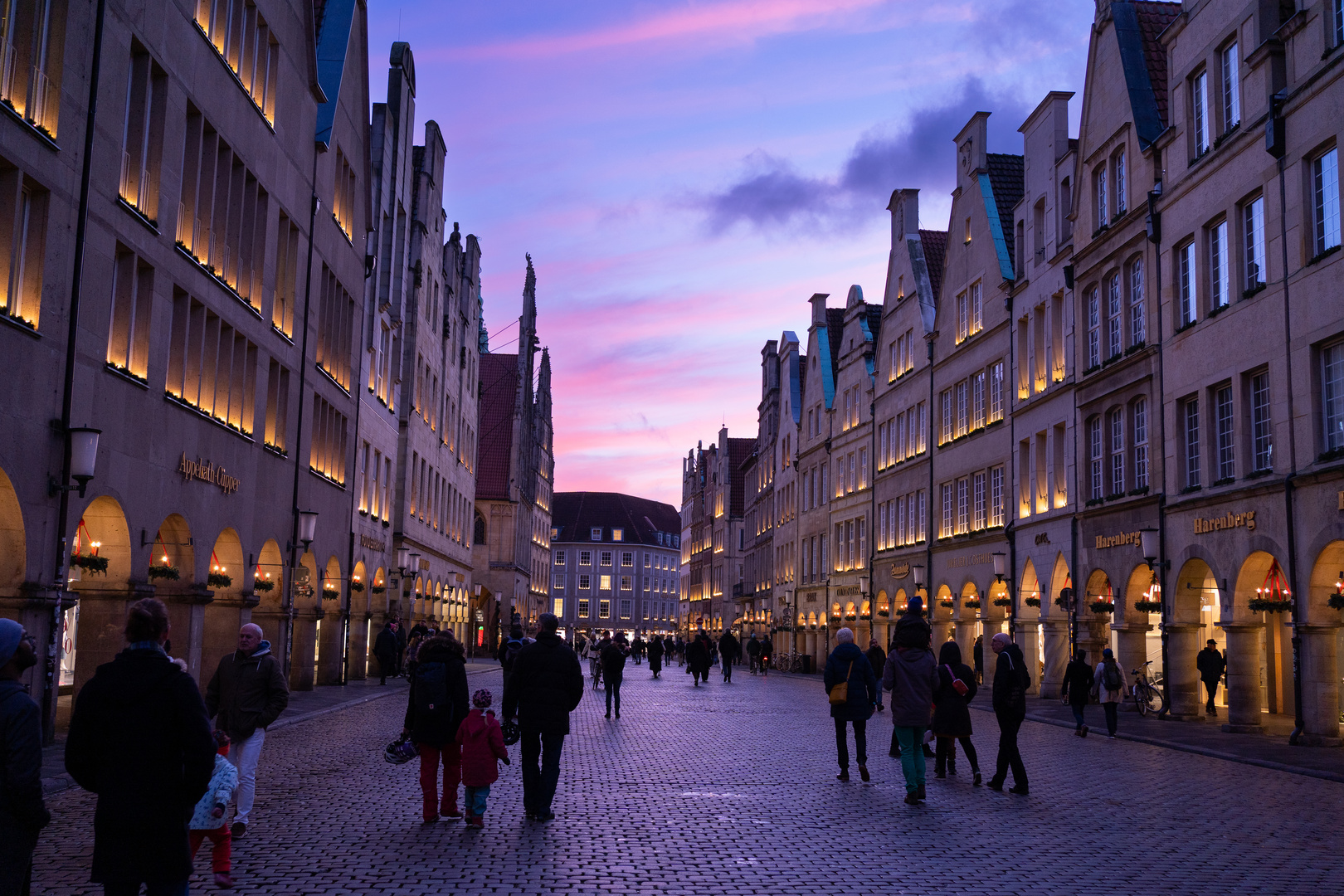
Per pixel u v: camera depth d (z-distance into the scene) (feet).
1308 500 71.82
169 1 68.23
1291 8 81.05
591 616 485.56
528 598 302.86
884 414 174.19
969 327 142.00
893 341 172.45
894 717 44.06
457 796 42.01
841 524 196.44
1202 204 87.61
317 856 31.86
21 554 51.96
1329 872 32.27
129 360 64.03
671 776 51.16
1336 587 70.54
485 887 28.40
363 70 120.26
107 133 60.03
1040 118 122.83
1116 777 53.72
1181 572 88.53
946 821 39.93
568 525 494.18
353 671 127.03
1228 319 82.94
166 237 68.39
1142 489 95.86
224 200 80.02
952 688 50.37
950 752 52.54
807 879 30.19
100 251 59.52
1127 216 99.76
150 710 19.81
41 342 53.31
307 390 102.58
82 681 62.69
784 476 243.81
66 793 41.32
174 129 69.51
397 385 148.87
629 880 29.55
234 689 34.78
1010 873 31.50
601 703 103.45
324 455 110.63
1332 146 71.61
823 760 58.29
